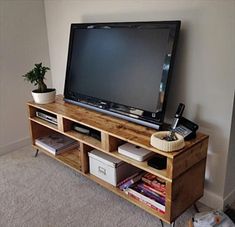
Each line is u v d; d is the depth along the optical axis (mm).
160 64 1729
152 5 1840
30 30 2625
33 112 2434
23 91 2707
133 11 1962
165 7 1775
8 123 2650
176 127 1664
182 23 1717
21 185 2121
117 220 1738
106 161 1880
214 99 1687
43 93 2291
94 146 1891
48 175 2252
